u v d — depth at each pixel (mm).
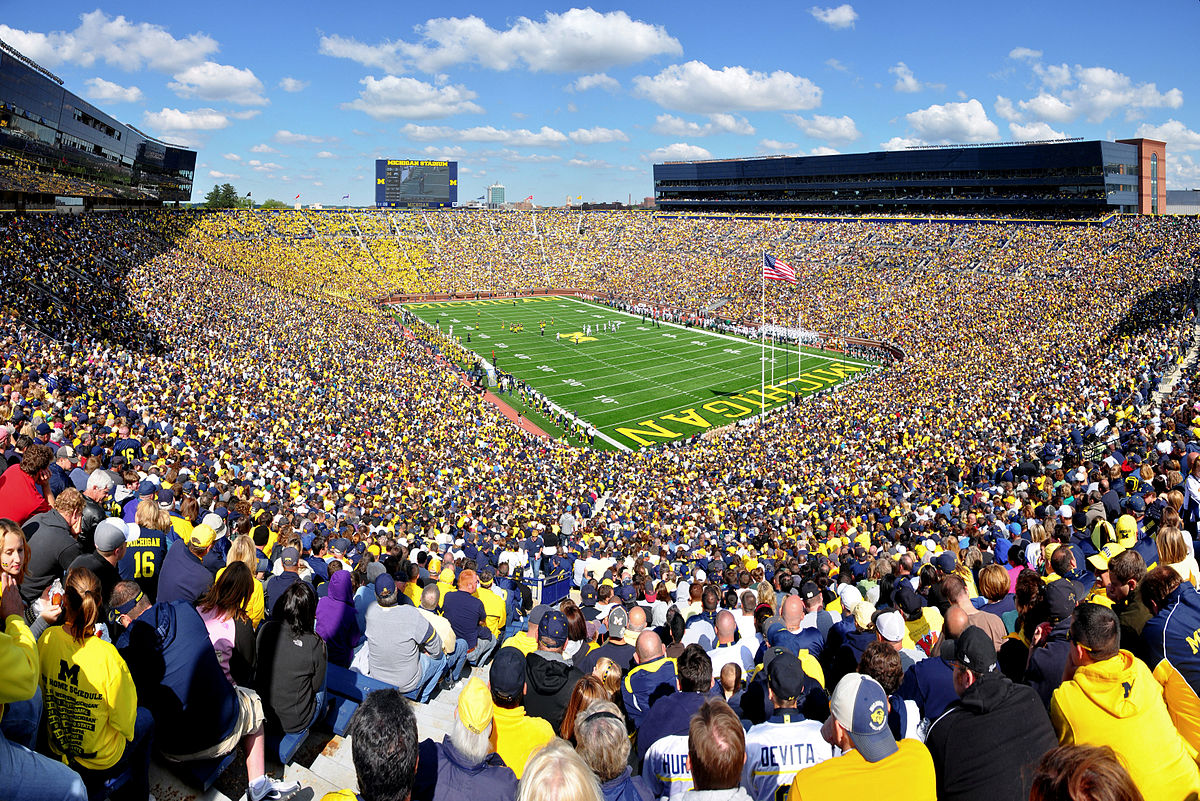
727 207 146000
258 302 71625
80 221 74562
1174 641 5590
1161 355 42844
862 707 4461
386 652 8109
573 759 3852
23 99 58500
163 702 5664
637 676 7219
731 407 57156
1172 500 11117
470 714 4777
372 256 111000
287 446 32125
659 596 12594
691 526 25203
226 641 6551
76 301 49750
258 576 10781
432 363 64875
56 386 27266
